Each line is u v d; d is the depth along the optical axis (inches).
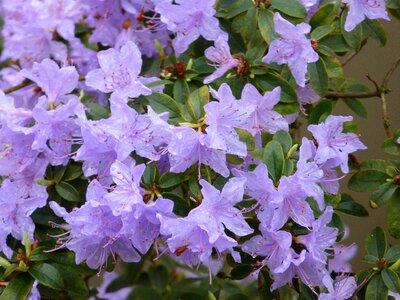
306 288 25.4
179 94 26.3
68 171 26.1
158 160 25.2
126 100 25.1
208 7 25.9
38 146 25.3
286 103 25.8
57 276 25.2
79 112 24.5
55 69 26.1
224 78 26.2
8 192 25.7
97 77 25.6
